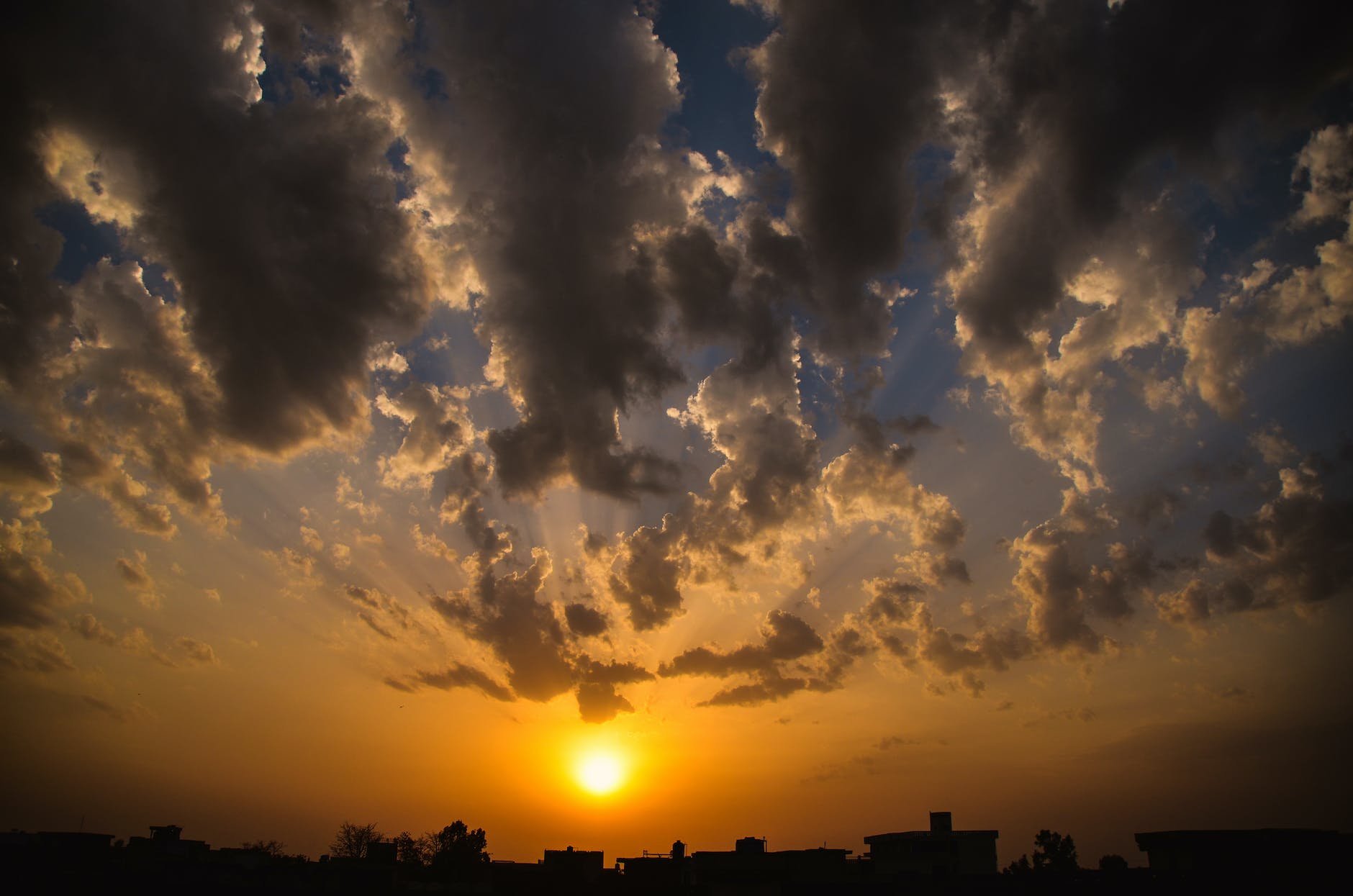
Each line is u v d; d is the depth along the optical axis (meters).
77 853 68.94
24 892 58.81
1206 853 50.59
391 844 73.69
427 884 67.81
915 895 54.69
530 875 70.94
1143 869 52.69
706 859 63.75
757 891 57.94
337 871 67.38
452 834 106.94
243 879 66.50
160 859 68.62
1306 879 47.09
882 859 66.56
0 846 70.25
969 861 61.19
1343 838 48.09
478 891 67.06
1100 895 50.12
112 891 60.47
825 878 61.78
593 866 74.94
